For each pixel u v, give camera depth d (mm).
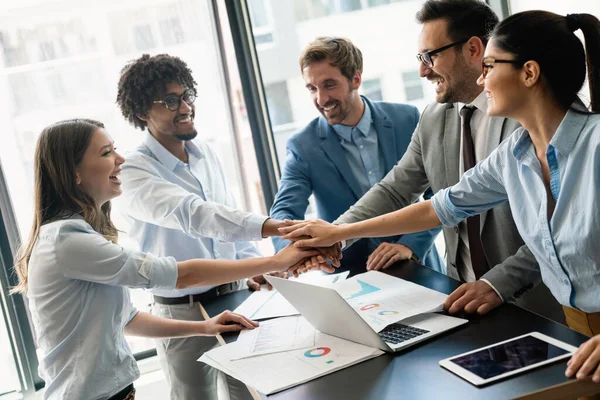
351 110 2418
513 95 1360
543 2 2635
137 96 2195
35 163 1719
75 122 1745
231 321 1744
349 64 2340
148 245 2322
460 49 1794
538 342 1260
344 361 1336
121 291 1734
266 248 3107
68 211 1714
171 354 2303
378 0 3070
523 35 1321
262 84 3025
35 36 2797
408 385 1188
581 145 1293
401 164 2164
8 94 2791
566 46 1309
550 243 1394
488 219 1814
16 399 2768
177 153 2324
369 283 1823
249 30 2971
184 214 2113
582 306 1390
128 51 2906
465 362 1225
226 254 2352
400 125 2479
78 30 2838
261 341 1550
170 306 2277
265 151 3076
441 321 1468
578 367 1096
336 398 1188
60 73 2834
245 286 2354
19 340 2770
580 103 1349
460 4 1794
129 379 1716
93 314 1660
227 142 3096
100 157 1733
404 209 1792
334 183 2432
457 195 1659
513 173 1480
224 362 1443
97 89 2883
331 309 1397
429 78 1894
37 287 1635
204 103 3043
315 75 2328
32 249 1702
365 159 2439
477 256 1858
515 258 1580
